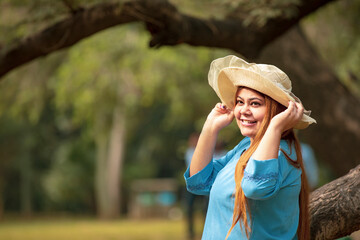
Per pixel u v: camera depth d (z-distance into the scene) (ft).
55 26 22.86
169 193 115.34
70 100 58.44
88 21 22.56
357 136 30.78
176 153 135.74
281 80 11.65
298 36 31.55
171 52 55.67
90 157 130.31
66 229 78.07
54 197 128.77
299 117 11.20
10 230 77.46
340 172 31.78
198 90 65.62
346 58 43.34
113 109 67.31
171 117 88.89
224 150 47.11
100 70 56.44
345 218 13.57
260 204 11.36
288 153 11.65
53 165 130.82
